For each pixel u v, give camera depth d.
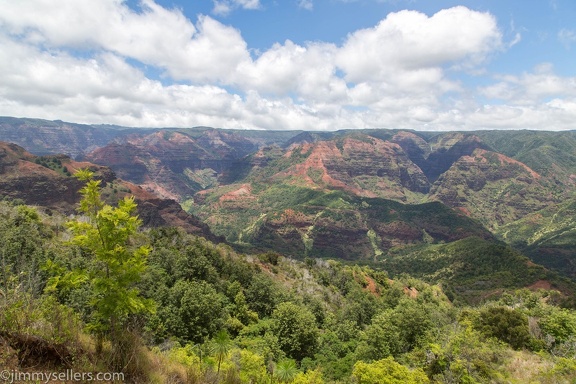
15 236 42.03
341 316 72.50
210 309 41.84
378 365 23.34
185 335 38.38
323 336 52.72
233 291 60.53
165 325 38.66
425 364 28.62
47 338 8.47
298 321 45.62
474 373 22.91
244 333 46.94
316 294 88.50
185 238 78.44
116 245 10.34
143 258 10.51
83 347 9.18
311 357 44.50
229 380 13.75
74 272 10.06
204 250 70.50
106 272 10.23
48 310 9.09
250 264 83.69
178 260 59.59
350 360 42.44
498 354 27.20
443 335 34.41
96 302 10.06
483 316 36.34
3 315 8.07
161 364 11.05
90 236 10.05
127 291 10.12
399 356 39.19
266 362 34.81
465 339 27.44
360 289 102.25
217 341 13.41
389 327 43.53
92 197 10.19
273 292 67.62
